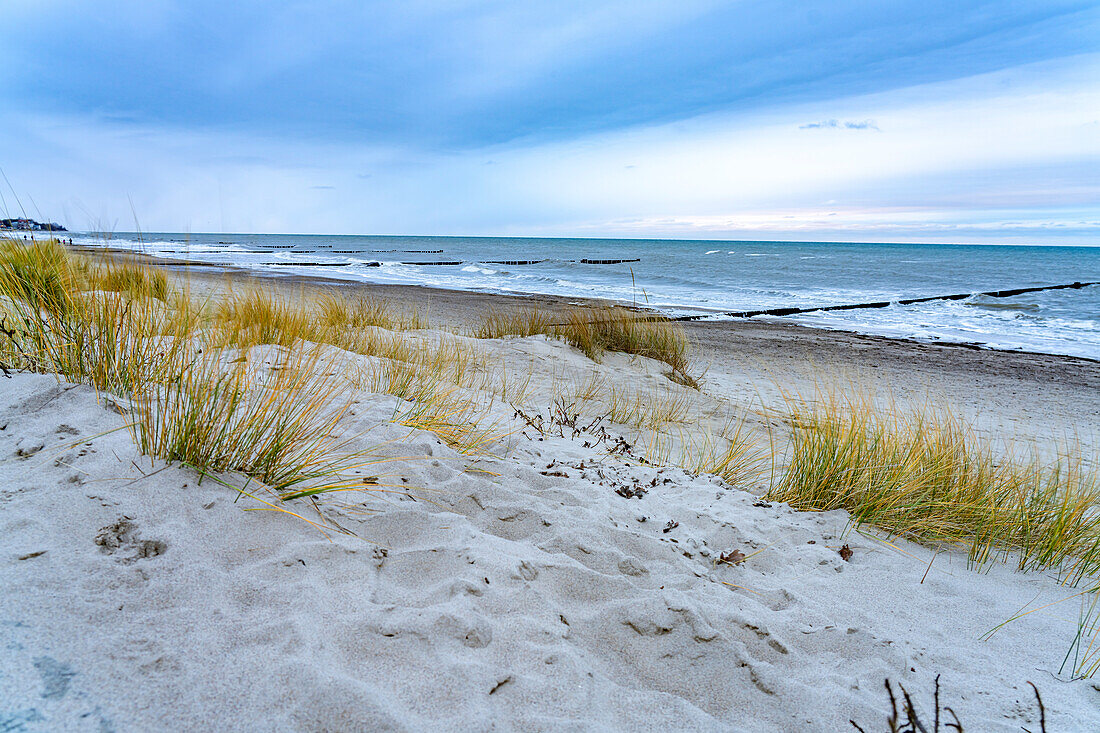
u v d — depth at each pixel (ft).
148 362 10.57
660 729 5.56
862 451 13.30
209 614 5.48
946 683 6.99
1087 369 37.68
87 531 6.26
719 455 16.33
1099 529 11.90
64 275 14.26
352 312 29.48
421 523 8.23
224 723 4.37
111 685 4.47
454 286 88.89
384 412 12.75
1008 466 14.60
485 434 13.14
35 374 10.27
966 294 84.48
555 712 5.38
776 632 7.52
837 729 5.99
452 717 4.92
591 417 18.67
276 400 9.97
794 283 104.68
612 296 79.20
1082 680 7.27
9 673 4.36
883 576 9.71
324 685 4.81
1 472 7.24
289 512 7.47
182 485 7.39
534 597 7.02
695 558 9.17
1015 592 9.73
